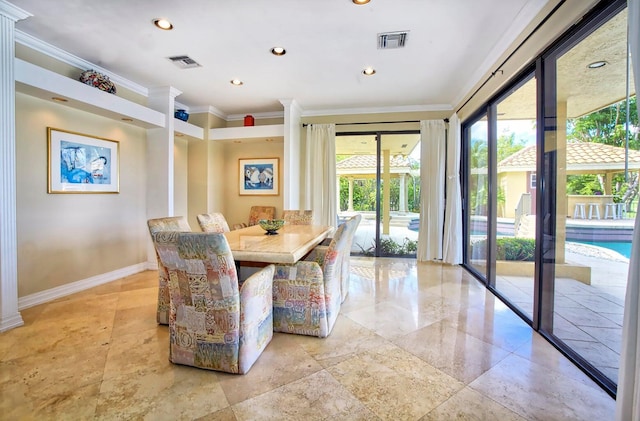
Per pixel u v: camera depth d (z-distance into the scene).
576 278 2.03
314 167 4.98
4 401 1.53
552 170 2.18
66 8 2.33
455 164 4.30
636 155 1.58
